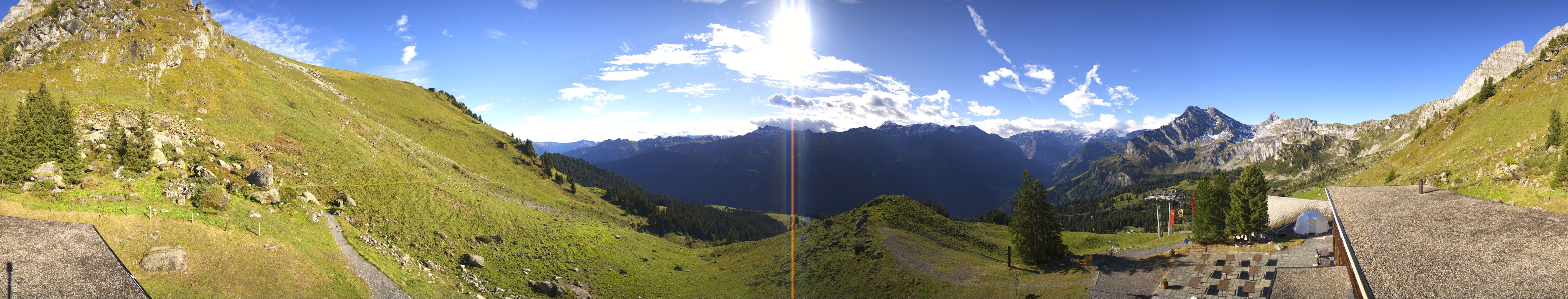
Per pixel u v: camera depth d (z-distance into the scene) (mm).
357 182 97062
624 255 111750
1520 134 145375
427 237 84188
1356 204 56062
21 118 58906
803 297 84562
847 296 80312
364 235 75125
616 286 90062
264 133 101500
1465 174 132000
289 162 93000
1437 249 41531
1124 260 73875
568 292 79375
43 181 53438
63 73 86750
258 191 72000
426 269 72250
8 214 46656
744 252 132250
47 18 93375
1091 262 71438
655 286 96500
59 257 43125
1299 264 62500
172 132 83562
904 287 75688
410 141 158500
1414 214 50281
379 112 187125
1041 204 77062
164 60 104062
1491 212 47750
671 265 116375
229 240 54719
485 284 74188
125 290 42469
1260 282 58031
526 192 159375
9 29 92125
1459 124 193375
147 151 67312
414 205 95625
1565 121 123000
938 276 77125
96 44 95688
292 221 67812
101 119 78312
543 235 107625
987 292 67188
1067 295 60812
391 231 81062
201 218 57312
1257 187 82125
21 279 40000
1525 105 162375
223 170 75500
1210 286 58906
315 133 114000
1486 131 161875
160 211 55250
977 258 90875
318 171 95000
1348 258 47156
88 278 42188
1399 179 173875
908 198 137000
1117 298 58594
